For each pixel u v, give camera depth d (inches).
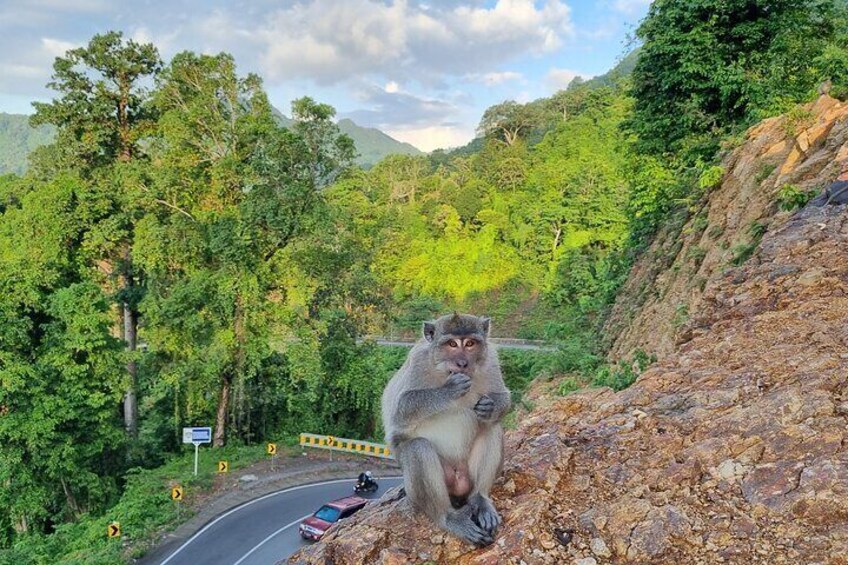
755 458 195.5
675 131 895.7
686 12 817.5
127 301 1376.7
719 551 166.7
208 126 1214.3
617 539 175.6
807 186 514.9
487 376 190.5
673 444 214.1
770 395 225.8
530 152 3599.9
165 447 1401.3
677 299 643.5
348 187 1453.0
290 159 1194.6
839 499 169.9
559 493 198.7
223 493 1088.8
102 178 1306.6
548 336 1534.2
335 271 1306.6
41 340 1091.3
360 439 1469.0
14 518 1028.5
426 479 179.9
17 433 992.9
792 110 637.3
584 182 2507.4
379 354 1520.7
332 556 193.0
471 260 2564.0
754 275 397.4
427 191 3484.3
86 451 1095.0
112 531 892.0
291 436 1455.5
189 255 1259.8
